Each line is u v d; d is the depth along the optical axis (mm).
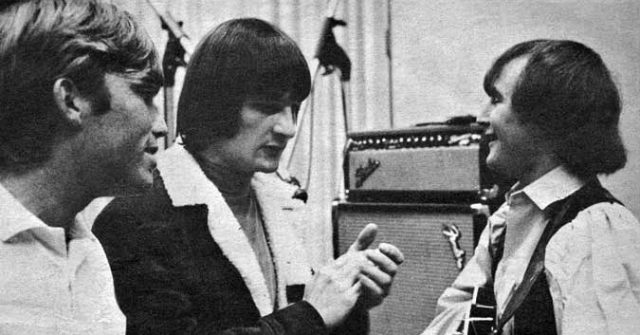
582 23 1355
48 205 1080
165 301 1113
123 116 1104
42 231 1062
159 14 1264
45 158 1068
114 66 1089
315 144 1334
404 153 1290
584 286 1137
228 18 1289
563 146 1196
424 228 1273
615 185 1281
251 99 1173
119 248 1114
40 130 1059
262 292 1157
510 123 1218
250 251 1158
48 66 1045
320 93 1344
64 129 1069
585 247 1149
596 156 1198
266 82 1174
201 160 1164
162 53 1259
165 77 1256
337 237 1314
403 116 1383
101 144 1095
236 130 1175
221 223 1146
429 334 1247
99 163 1101
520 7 1353
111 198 1116
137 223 1119
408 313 1287
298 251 1252
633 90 1329
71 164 1084
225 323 1127
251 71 1165
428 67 1371
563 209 1176
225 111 1168
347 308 1080
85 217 1109
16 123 1050
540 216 1190
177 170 1149
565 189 1189
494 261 1222
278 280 1215
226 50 1161
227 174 1179
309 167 1322
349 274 1104
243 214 1203
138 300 1113
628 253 1158
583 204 1177
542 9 1354
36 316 1072
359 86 1366
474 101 1354
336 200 1335
